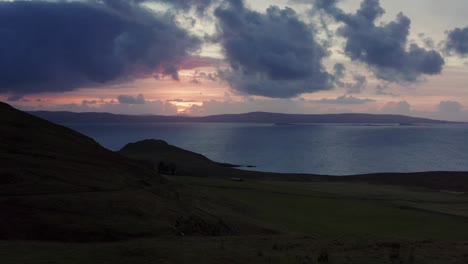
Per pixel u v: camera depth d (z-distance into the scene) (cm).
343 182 9962
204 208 3700
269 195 5703
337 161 19225
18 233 2297
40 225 2411
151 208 3100
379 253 2053
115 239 2453
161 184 3991
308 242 2381
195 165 12900
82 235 2405
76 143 4225
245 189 6038
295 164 17838
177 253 1909
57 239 2320
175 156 14350
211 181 6675
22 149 3550
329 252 2075
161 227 2755
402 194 7169
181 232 2794
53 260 1748
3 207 2502
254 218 3903
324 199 5672
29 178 3011
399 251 2122
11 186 2825
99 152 4225
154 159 13475
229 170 12394
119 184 3456
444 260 1944
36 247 2022
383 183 10081
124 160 4272
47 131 4228
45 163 3391
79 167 3566
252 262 1822
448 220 4456
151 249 1947
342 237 2683
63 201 2755
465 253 2098
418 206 5503
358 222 4250
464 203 6116
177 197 3747
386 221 4356
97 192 3098
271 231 3403
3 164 3112
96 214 2708
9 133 3800
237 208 4281
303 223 3991
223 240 2417
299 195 5947
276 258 1895
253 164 17825
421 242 2459
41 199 2711
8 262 1705
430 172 11444
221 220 3394
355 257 1953
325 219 4338
